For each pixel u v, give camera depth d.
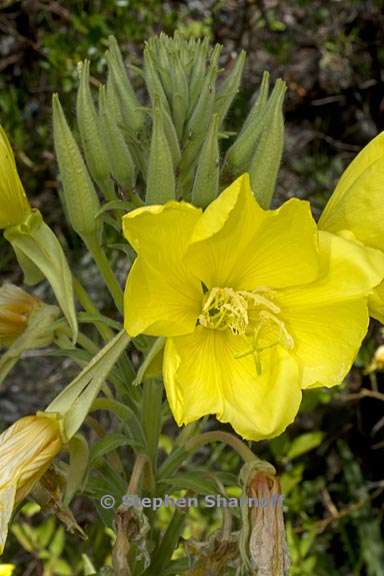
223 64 0.74
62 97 0.73
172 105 0.34
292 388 0.30
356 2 0.76
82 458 0.33
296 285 0.31
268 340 0.31
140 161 0.35
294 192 0.77
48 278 0.33
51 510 0.34
